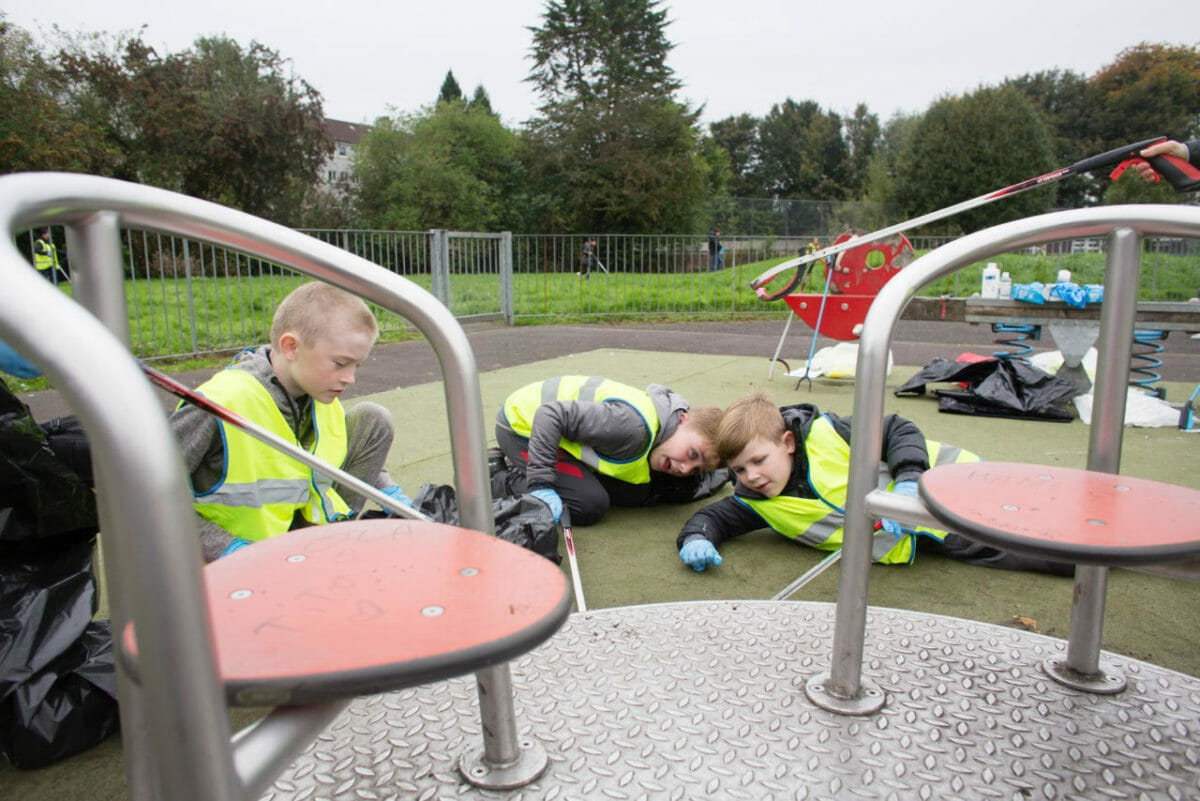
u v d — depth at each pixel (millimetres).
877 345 1246
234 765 594
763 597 2270
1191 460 3664
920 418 4617
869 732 1302
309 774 1205
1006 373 4812
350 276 973
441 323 1021
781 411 2736
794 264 5473
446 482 3320
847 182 61844
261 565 838
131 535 538
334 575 809
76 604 1624
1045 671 1484
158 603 545
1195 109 51969
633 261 13625
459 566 834
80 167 23547
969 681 1452
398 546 896
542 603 737
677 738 1287
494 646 649
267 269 10070
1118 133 52812
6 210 633
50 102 23859
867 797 1156
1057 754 1252
